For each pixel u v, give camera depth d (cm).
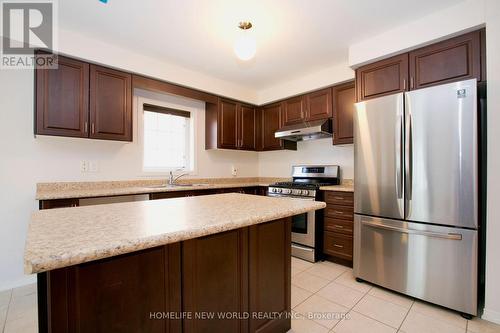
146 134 323
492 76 172
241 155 423
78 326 84
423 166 193
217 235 122
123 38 236
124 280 93
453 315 181
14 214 226
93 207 138
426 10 195
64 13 197
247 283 135
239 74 327
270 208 133
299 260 294
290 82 353
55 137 233
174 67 299
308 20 207
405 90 218
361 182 230
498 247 169
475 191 173
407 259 202
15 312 183
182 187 286
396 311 187
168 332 105
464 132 177
